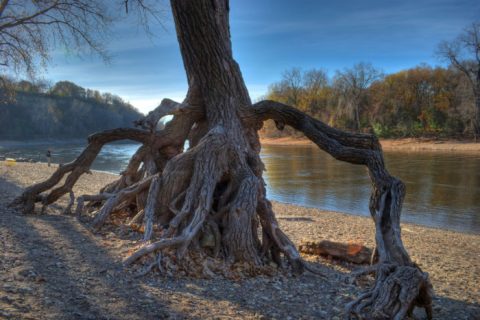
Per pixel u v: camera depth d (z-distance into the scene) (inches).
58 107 5009.8
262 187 312.7
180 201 309.0
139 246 267.3
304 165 1494.8
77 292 196.9
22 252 250.5
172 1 338.6
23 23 657.0
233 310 200.2
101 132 390.0
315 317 202.7
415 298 204.7
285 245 291.1
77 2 617.9
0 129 4047.7
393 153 2028.8
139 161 381.1
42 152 2488.9
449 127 2657.5
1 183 679.1
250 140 347.6
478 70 2417.6
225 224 292.2
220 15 337.4
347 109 3282.5
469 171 1214.3
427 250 425.4
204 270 251.9
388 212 248.2
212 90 339.3
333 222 569.9
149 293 208.1
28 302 175.9
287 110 324.5
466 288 294.2
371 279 277.4
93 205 413.7
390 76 3157.0
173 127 356.5
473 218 637.3
